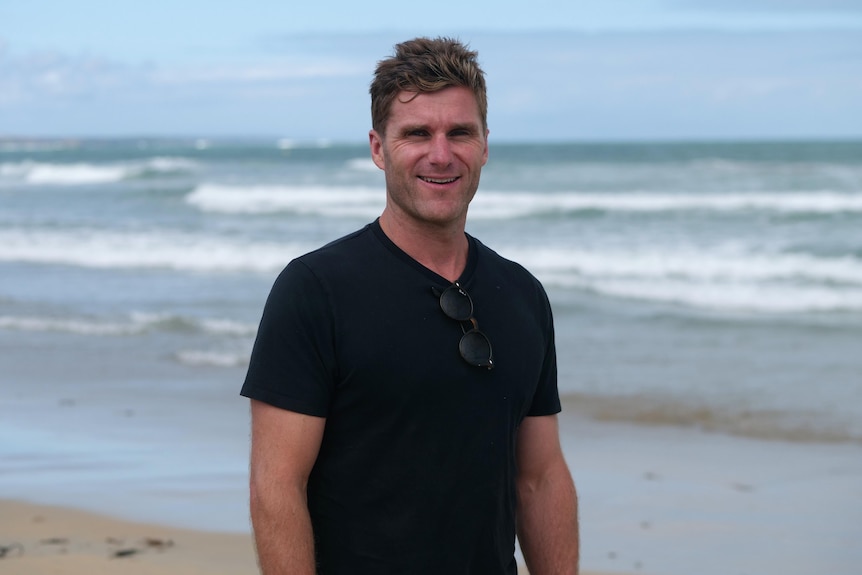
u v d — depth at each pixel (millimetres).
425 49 2240
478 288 2260
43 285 16297
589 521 5832
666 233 20984
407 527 2127
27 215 28266
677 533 5609
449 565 2139
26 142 197375
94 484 6391
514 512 2283
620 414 8367
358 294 2148
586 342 11508
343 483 2148
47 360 10625
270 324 2150
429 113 2182
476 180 2264
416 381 2117
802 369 10023
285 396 2105
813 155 52656
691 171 34188
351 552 2143
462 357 2152
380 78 2254
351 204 29141
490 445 2174
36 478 6527
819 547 5379
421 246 2229
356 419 2135
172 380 9641
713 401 8773
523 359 2258
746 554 5281
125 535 5449
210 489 6285
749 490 6402
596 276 16828
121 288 15852
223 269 18031
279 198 30734
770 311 13734
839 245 18672
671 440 7621
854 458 7098
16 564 4961
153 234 22719
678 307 14016
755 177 31484
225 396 8953
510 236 21172
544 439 2430
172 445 7340
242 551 5203
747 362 10367
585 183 32594
